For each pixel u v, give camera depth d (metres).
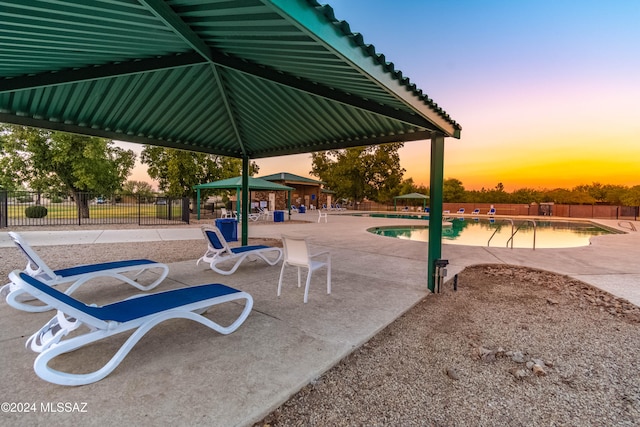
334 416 1.82
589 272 5.48
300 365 2.29
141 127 5.56
